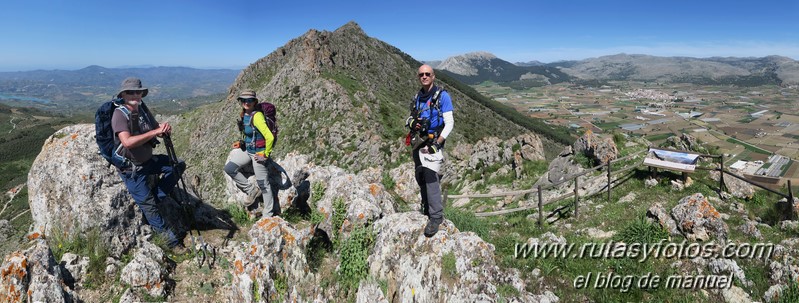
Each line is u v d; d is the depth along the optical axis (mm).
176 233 8273
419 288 6207
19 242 7676
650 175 14258
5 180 181375
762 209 11281
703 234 9102
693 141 19250
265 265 6531
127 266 6602
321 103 90062
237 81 158500
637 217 11133
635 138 19547
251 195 9391
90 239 6914
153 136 6887
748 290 7129
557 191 16047
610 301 6883
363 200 7863
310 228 7641
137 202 7398
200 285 7055
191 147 121875
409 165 18781
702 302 6871
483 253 6078
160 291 6590
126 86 6551
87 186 7188
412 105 6590
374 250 7121
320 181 10008
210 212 9484
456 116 143625
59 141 7723
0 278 5590
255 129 8242
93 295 6371
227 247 8266
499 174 21891
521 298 5695
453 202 19578
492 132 144250
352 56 155375
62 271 6422
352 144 70438
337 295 7016
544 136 195000
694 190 12914
